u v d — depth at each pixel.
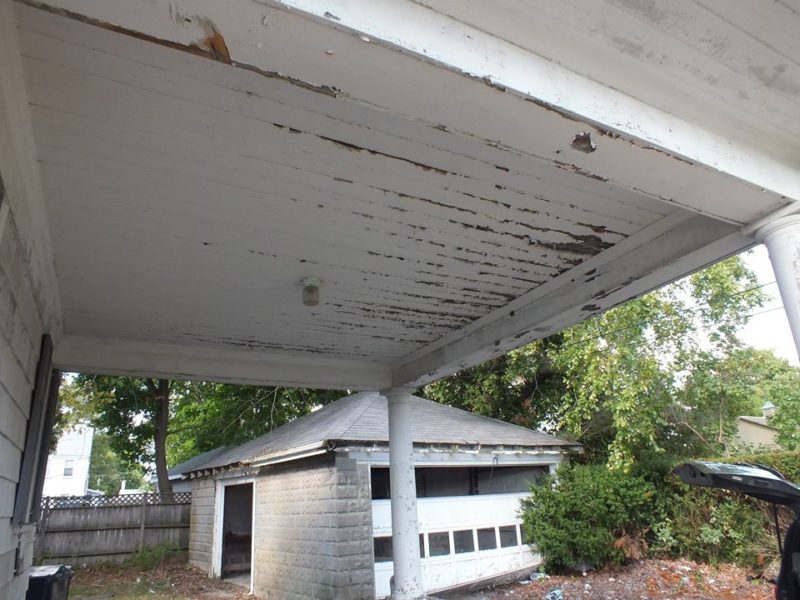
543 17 1.52
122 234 2.69
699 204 2.07
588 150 1.73
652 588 7.28
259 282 3.35
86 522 11.66
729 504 8.12
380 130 2.03
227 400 13.70
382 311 3.95
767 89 1.83
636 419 9.28
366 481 7.32
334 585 6.77
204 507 11.46
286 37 1.26
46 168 2.14
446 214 2.67
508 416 13.67
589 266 3.30
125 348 4.30
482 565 8.24
